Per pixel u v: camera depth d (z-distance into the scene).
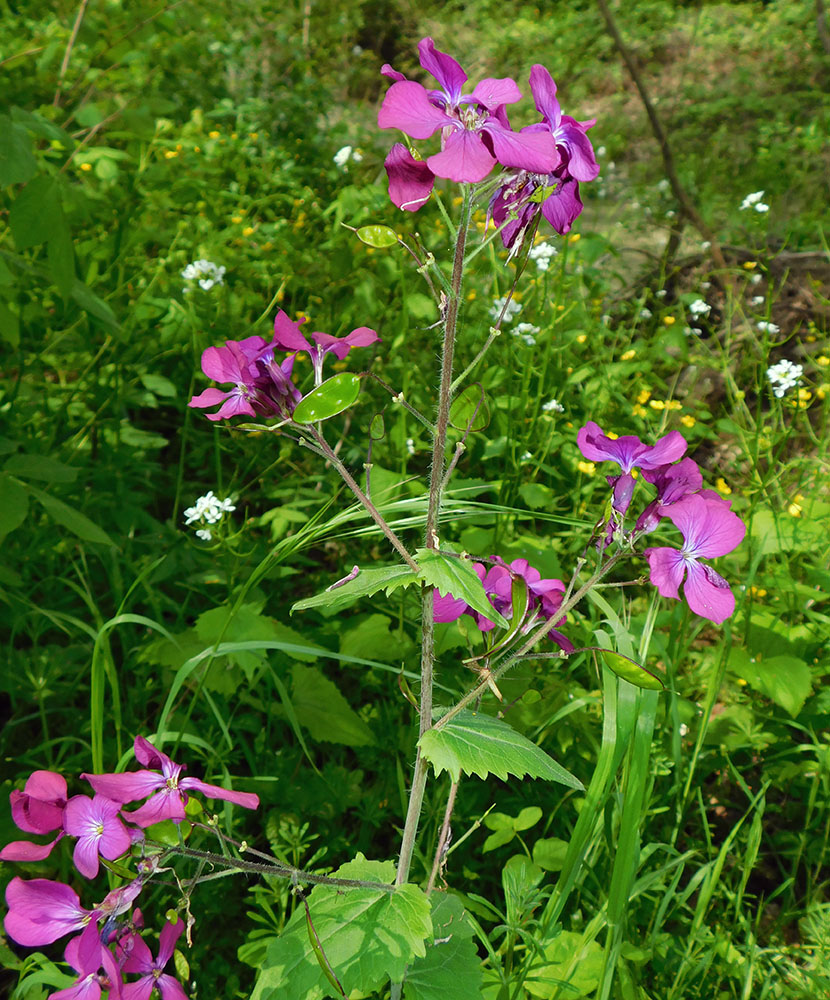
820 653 0.57
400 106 0.25
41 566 0.60
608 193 1.47
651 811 0.44
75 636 0.56
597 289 0.91
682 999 0.41
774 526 0.61
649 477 0.30
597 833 0.38
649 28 2.60
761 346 0.77
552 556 0.57
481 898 0.38
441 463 0.30
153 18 0.81
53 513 0.44
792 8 2.55
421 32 2.60
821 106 1.99
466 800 0.48
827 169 1.63
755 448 0.72
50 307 0.76
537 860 0.42
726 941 0.42
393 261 0.77
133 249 0.80
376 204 0.86
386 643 0.54
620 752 0.35
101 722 0.38
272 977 0.30
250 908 0.45
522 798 0.48
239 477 0.71
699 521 0.30
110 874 0.36
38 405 0.67
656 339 0.86
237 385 0.29
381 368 0.75
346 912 0.31
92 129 0.76
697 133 1.96
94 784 0.27
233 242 0.89
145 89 0.90
